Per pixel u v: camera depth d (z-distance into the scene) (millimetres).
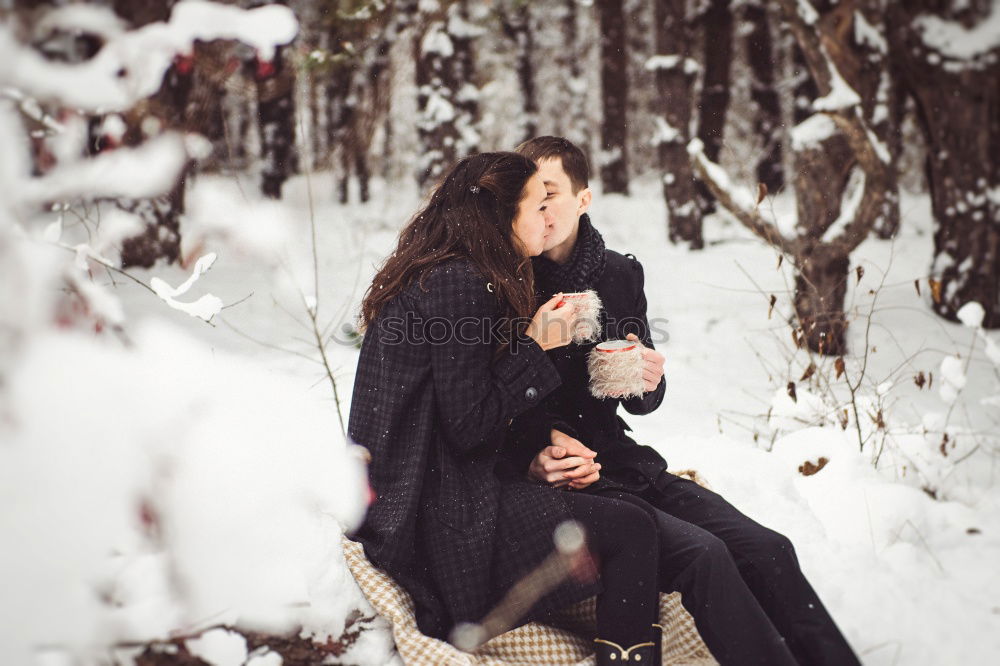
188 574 1831
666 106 10883
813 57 6277
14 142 1519
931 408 5324
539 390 2264
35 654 1540
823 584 2795
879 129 7461
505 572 2197
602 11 15734
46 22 1525
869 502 3311
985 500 3738
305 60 4918
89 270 1978
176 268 7629
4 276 1462
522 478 2441
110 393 1491
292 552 2162
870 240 11375
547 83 20422
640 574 2160
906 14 7426
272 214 1928
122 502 1567
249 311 6676
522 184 2373
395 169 18844
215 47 3584
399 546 2146
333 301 7691
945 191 7684
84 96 1570
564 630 2350
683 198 11086
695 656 2430
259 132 13656
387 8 5582
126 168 1692
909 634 2564
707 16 11781
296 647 2049
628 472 2605
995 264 7527
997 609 2689
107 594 1818
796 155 6590
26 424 1426
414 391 2248
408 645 2082
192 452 1715
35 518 1459
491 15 7832
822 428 3758
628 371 2492
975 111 7422
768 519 3223
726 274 9664
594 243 2717
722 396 5520
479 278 2260
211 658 1895
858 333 7246
